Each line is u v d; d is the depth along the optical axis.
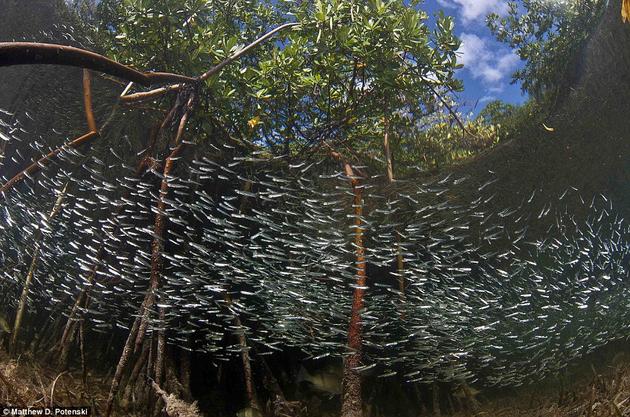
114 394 2.31
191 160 2.94
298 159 3.14
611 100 3.16
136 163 3.03
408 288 2.69
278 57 3.22
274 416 2.66
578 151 3.13
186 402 2.58
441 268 2.71
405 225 2.76
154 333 2.60
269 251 2.64
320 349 2.69
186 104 2.89
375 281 2.71
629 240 2.94
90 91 2.90
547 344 2.74
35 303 2.82
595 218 3.00
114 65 2.12
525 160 3.15
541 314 2.75
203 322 2.72
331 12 3.21
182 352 2.71
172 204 2.54
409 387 2.81
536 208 3.03
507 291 2.79
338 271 2.61
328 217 2.65
